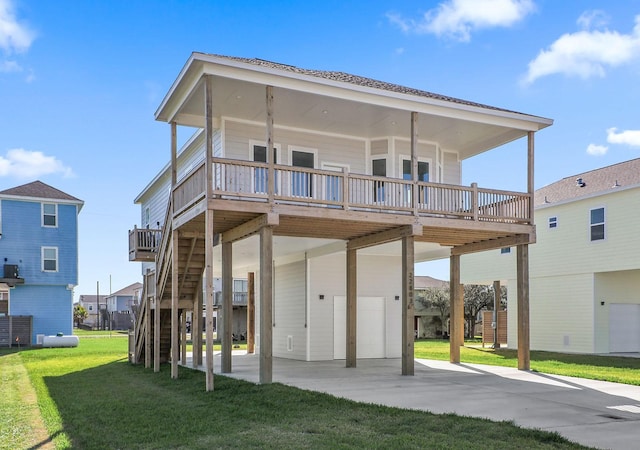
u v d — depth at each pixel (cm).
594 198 2173
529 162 1491
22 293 3070
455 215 1385
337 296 1861
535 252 2448
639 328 2272
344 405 879
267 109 1164
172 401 1005
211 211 1113
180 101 1325
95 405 995
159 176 2189
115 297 7431
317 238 1544
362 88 1252
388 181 1302
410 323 1322
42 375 1504
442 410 855
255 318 2181
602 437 684
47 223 3152
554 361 1802
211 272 1109
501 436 675
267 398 961
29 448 691
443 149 1767
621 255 2050
